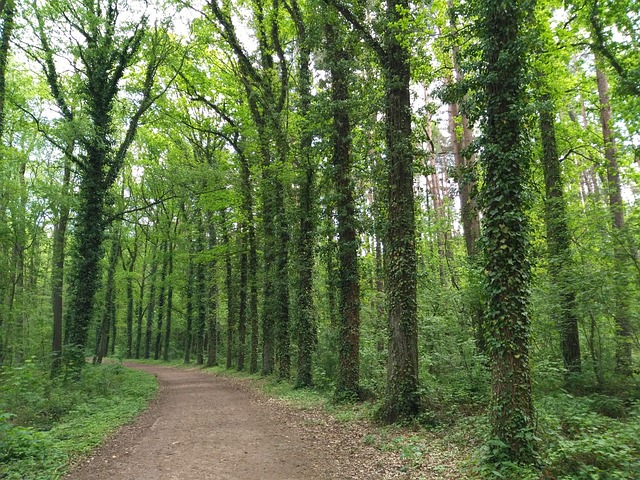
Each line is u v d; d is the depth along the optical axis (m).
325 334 17.67
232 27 18.50
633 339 10.28
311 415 11.00
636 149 12.45
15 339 20.06
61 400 11.57
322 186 15.30
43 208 18.05
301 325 16.11
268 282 20.42
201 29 19.03
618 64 11.29
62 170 20.36
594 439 5.54
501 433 6.13
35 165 20.83
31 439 7.46
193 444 8.23
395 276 9.84
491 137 6.84
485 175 6.92
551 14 11.27
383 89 11.61
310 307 16.22
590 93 14.90
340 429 9.26
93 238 17.28
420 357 12.70
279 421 10.54
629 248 9.90
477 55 7.77
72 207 16.86
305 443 8.25
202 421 10.66
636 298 9.84
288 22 18.59
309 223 16.39
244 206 22.27
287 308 18.56
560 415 7.66
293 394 14.43
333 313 17.56
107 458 7.29
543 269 11.82
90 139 15.97
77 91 17.20
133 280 42.75
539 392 9.49
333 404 12.01
